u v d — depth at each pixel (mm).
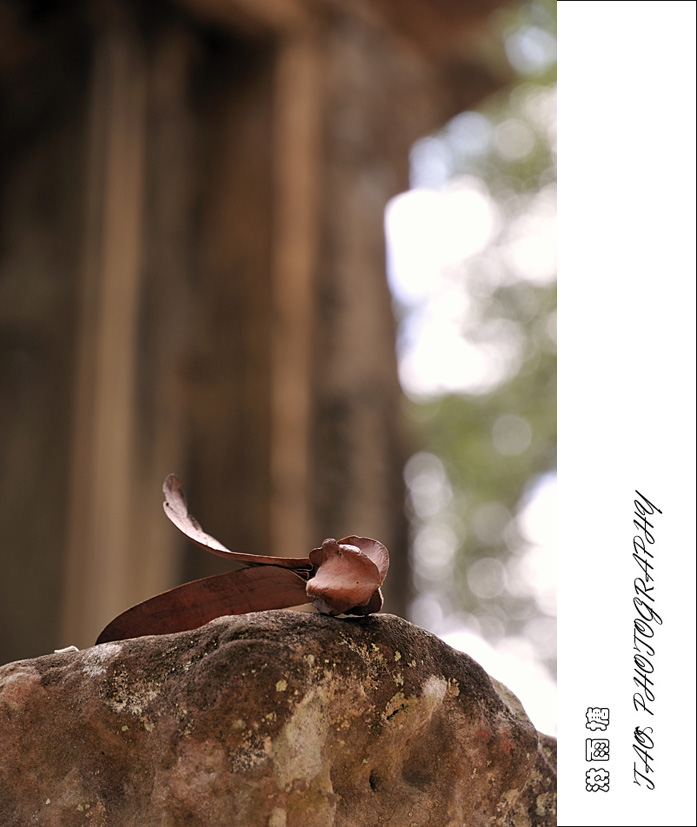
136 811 809
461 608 5648
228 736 764
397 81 5094
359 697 815
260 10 4664
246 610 925
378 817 834
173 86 4629
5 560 3977
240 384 4504
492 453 5879
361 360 4688
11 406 4160
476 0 4777
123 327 4238
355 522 4496
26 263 4340
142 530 4121
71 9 4445
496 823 927
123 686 832
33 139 4504
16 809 845
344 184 4809
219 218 4707
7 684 864
